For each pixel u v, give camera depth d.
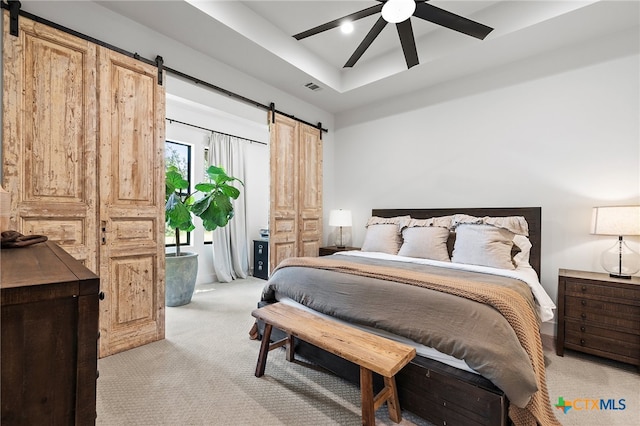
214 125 5.02
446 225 3.27
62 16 2.20
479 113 3.45
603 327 2.33
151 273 2.66
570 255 2.87
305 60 3.50
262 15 2.96
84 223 2.27
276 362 2.32
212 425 1.62
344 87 4.02
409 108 4.05
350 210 4.72
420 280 1.90
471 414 1.45
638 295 2.19
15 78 1.98
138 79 2.59
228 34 2.78
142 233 2.61
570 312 2.47
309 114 4.49
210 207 4.20
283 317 2.03
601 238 2.73
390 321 1.77
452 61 3.21
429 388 1.60
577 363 2.37
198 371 2.17
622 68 2.65
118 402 1.80
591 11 2.41
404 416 1.72
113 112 2.43
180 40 2.87
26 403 0.58
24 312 0.58
